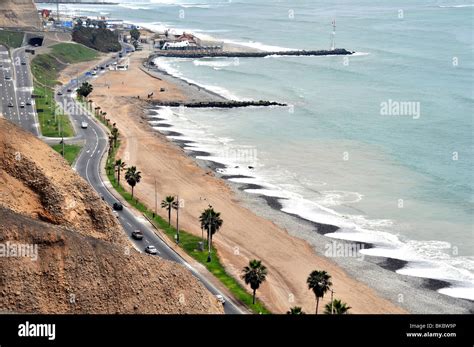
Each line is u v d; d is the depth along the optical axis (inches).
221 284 5743.1
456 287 5920.3
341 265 6294.3
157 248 6368.1
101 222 4990.2
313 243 6766.7
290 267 6220.5
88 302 4025.6
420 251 6619.1
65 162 5157.5
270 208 7672.2
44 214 4788.4
